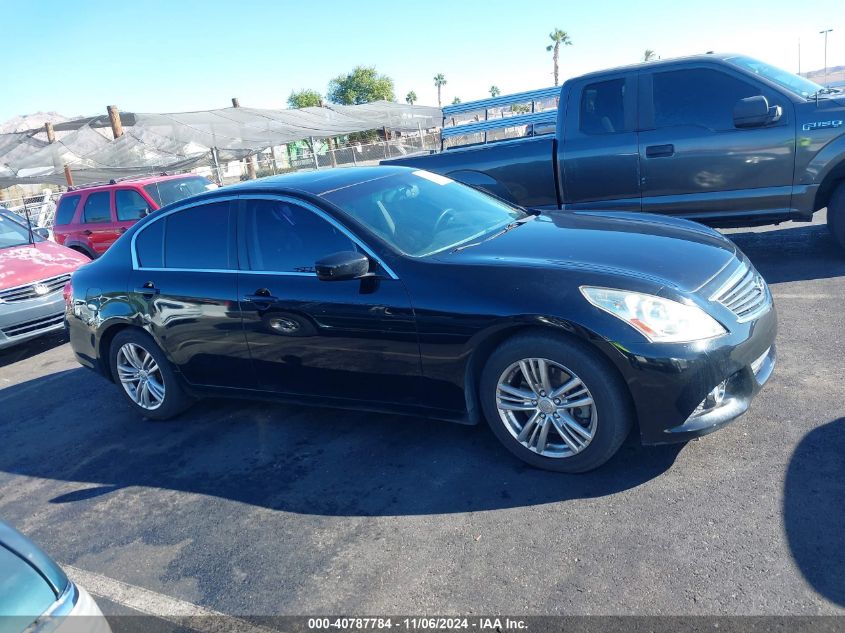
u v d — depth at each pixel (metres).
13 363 7.59
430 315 3.51
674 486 3.18
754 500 2.98
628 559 2.75
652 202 6.45
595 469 3.43
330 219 3.96
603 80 6.47
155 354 4.83
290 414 4.75
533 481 3.42
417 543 3.08
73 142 25.25
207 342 4.45
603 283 3.20
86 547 3.55
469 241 3.99
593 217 4.39
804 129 5.81
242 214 4.33
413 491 3.51
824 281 5.76
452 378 3.57
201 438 4.62
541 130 9.86
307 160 34.47
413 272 3.63
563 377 3.31
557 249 3.66
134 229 4.99
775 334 3.52
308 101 66.19
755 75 6.01
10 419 5.69
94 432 5.09
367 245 3.80
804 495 2.96
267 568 3.10
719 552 2.71
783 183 5.99
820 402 3.71
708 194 6.24
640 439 3.48
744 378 3.27
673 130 6.21
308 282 3.94
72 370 6.82
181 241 4.62
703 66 6.15
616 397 3.17
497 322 3.32
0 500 4.26
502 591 2.70
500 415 3.51
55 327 7.71
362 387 3.91
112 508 3.91
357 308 3.73
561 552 2.86
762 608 2.40
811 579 2.50
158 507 3.82
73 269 8.07
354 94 66.81
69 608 1.89
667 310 3.09
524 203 6.88
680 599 2.51
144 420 5.14
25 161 25.61
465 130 10.23
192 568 3.20
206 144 26.14
